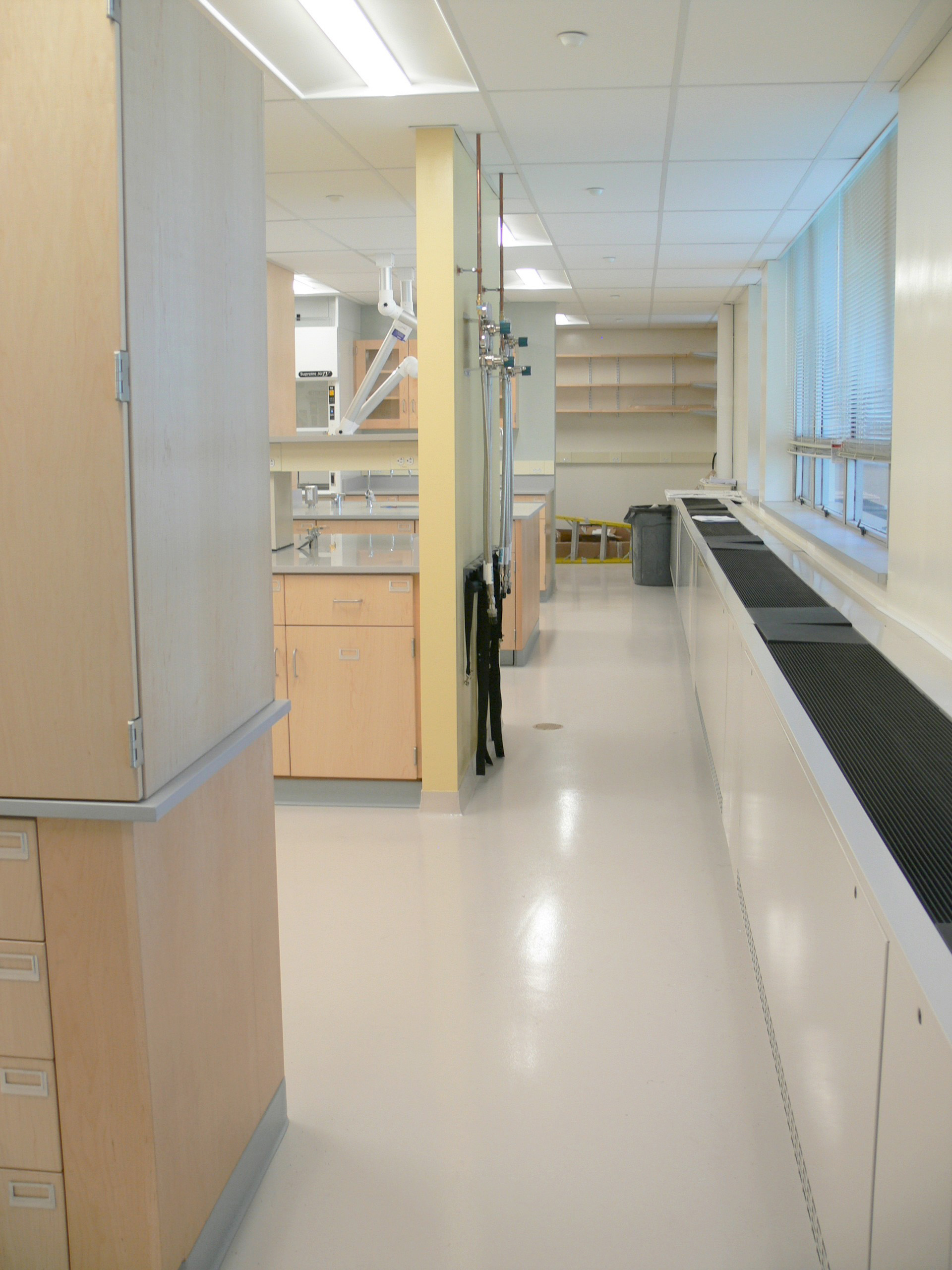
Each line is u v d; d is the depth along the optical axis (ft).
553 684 19.45
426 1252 5.72
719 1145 6.57
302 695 13.10
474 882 10.77
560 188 15.75
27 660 4.62
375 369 17.13
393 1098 7.11
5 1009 4.90
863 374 15.24
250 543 5.94
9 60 4.27
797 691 7.36
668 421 38.58
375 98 11.33
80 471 4.46
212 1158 5.60
